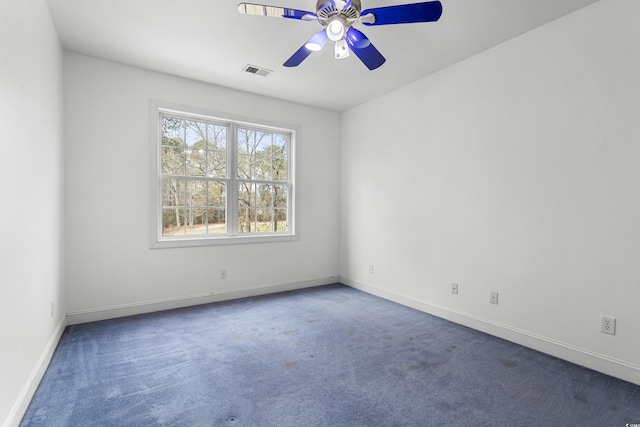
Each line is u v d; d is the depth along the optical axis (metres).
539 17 2.30
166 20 2.38
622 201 2.03
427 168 3.33
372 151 4.04
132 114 3.14
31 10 1.83
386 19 1.79
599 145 2.12
